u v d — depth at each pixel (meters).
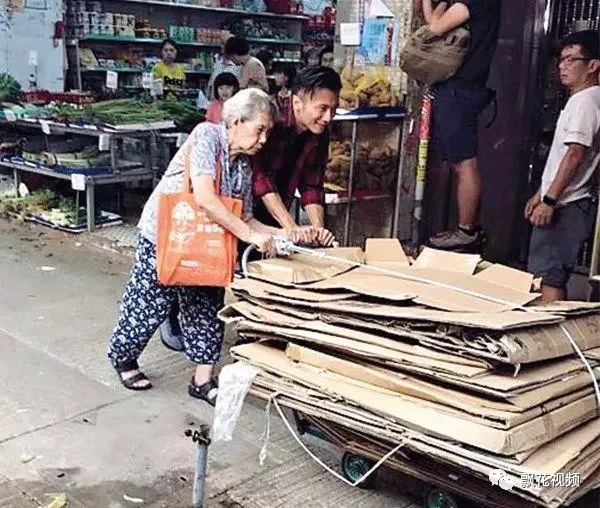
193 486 2.51
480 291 2.21
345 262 2.41
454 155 4.11
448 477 2.19
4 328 3.89
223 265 2.72
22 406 3.06
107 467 2.65
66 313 4.14
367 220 5.02
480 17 3.89
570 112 3.42
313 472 2.65
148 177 6.12
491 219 5.19
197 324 3.10
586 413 1.99
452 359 1.93
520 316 1.96
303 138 3.08
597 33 3.55
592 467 1.89
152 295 3.07
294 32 10.64
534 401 1.85
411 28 4.66
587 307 2.20
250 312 2.30
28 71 7.91
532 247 3.69
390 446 2.31
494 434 1.79
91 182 5.74
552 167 3.60
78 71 8.34
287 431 2.93
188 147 2.82
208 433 2.29
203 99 7.47
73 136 6.60
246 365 2.28
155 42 9.00
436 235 4.79
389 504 2.46
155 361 3.54
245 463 2.70
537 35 4.83
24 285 4.61
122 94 8.50
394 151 4.89
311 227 2.89
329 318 2.16
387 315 2.03
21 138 6.61
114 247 5.47
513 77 4.96
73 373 3.38
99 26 8.45
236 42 6.95
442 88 4.06
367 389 2.04
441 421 1.88
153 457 2.73
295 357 2.20
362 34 4.95
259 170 3.02
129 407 3.09
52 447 2.77
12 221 6.22
